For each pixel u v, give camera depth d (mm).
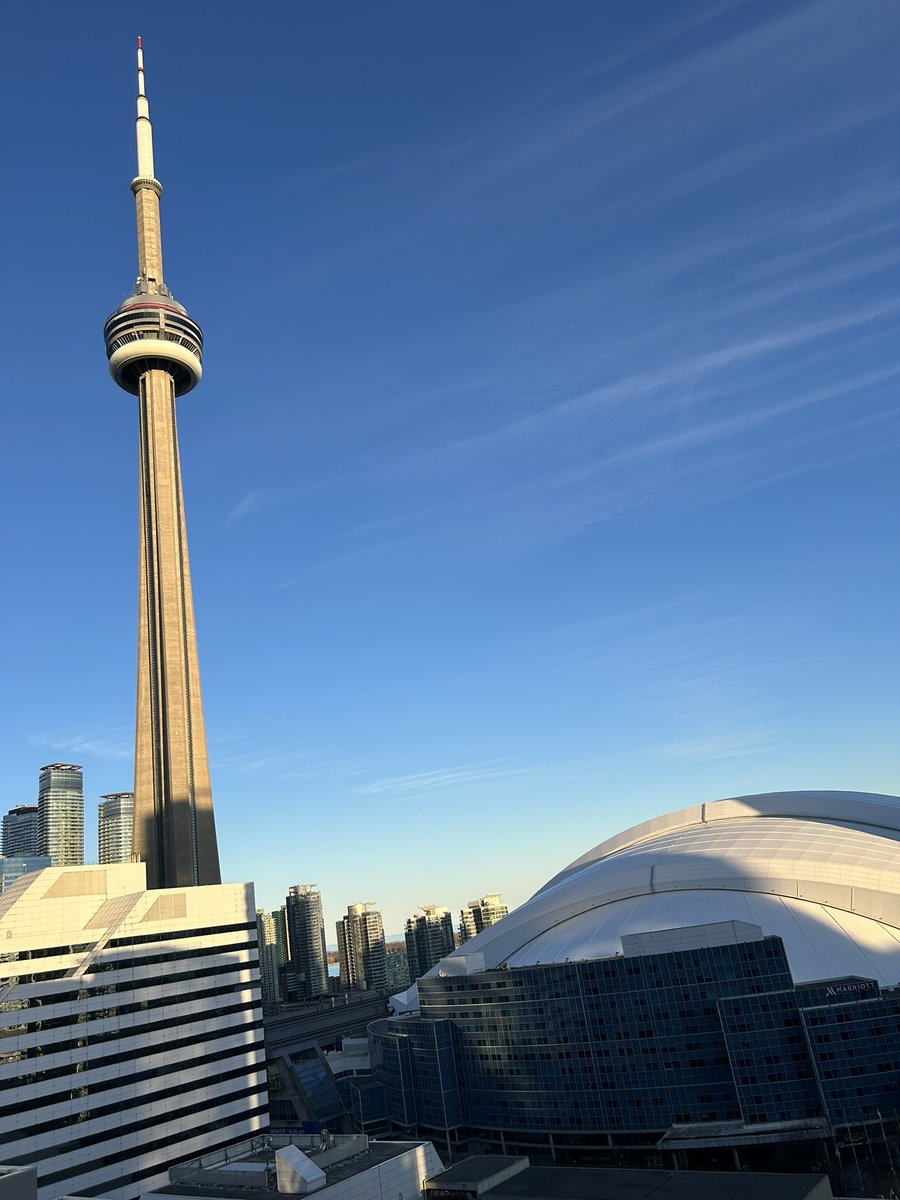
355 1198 93938
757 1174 90562
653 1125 124438
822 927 137750
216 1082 141500
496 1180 99500
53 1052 120812
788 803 186125
